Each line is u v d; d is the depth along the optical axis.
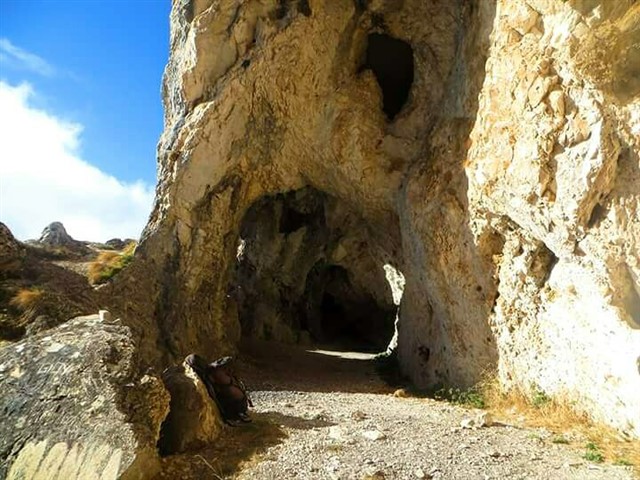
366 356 23.78
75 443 5.79
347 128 15.20
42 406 6.29
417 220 13.03
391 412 9.86
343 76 15.67
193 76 16.05
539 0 9.15
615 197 7.68
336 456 6.82
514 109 9.54
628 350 7.19
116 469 5.46
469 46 11.96
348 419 9.03
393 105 17.08
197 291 15.99
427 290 13.53
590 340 8.07
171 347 14.53
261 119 16.00
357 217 23.98
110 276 14.47
